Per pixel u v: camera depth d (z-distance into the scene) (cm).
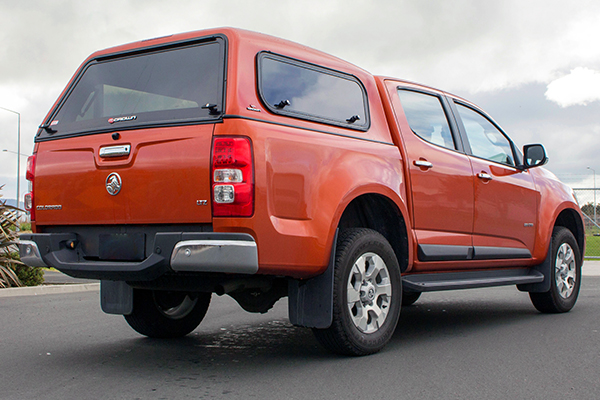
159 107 387
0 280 948
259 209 347
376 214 471
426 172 491
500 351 445
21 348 469
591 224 1540
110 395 330
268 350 455
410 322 597
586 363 404
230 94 356
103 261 389
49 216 414
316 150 392
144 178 368
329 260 393
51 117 439
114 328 568
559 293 642
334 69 443
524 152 614
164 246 352
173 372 383
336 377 365
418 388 341
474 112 595
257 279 404
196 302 521
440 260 498
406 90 514
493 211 561
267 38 397
